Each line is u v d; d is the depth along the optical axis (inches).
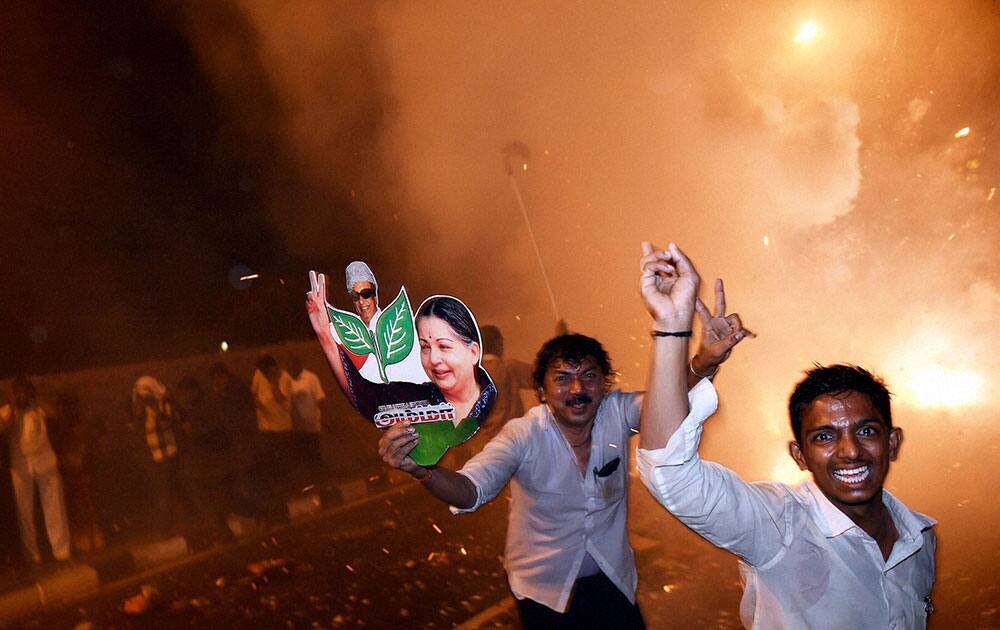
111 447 360.2
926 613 87.4
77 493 335.9
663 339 80.7
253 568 301.6
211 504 359.6
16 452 316.8
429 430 106.6
